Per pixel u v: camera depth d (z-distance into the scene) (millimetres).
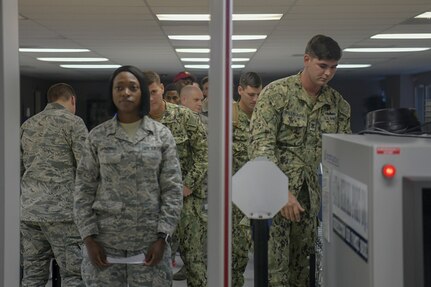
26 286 4195
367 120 2119
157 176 2756
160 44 11234
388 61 14531
